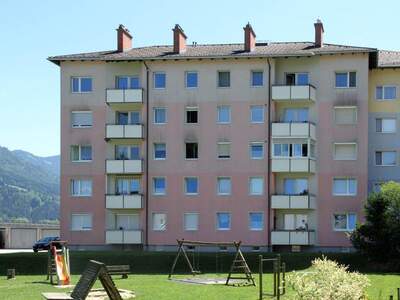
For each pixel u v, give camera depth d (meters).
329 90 64.00
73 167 66.69
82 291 26.64
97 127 66.62
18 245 85.75
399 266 50.94
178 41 66.19
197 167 64.56
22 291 37.50
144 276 46.12
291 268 51.69
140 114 66.19
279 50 65.38
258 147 64.19
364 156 63.25
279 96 63.47
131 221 65.62
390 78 65.44
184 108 65.12
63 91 67.19
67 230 66.38
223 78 65.19
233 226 63.72
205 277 45.00
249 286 38.47
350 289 22.75
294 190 64.12
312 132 63.22
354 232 53.56
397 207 52.09
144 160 65.12
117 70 66.69
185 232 64.31
